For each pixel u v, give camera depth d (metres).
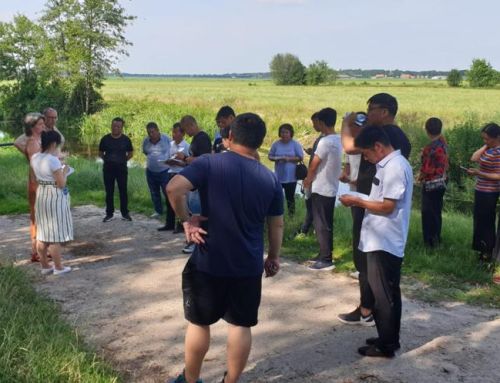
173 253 7.05
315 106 41.53
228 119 6.89
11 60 38.62
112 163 8.79
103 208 9.98
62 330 4.40
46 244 6.08
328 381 3.84
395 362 4.11
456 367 4.04
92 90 38.16
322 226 6.39
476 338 4.55
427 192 7.08
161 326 4.78
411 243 7.30
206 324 3.41
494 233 6.50
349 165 5.72
